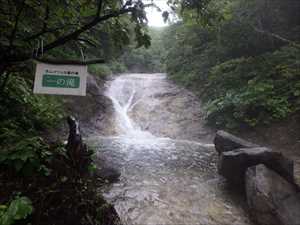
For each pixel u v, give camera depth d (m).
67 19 2.68
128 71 17.56
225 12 2.82
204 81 9.89
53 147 2.99
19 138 3.07
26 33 2.71
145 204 3.07
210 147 6.00
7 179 2.33
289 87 6.59
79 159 2.95
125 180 3.79
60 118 6.30
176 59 12.77
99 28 2.88
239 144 4.07
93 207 2.27
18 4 2.41
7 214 1.75
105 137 6.73
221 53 9.71
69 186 2.37
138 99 10.12
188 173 4.21
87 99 8.41
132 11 2.34
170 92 10.41
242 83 7.84
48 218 1.99
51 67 2.13
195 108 8.66
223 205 3.13
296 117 5.95
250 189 2.88
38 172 2.44
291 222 2.42
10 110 4.46
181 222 2.72
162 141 6.58
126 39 2.74
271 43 8.55
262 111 6.53
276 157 3.25
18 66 3.20
